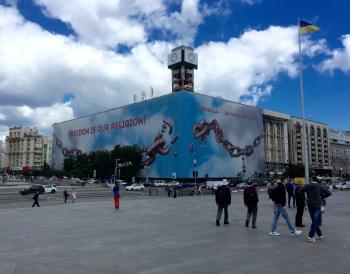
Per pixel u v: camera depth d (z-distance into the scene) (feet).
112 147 409.90
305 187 35.60
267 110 479.82
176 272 23.65
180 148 329.93
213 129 355.77
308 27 100.78
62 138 502.38
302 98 99.45
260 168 406.41
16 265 25.57
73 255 28.91
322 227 44.73
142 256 28.45
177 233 40.37
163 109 351.05
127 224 49.14
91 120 447.83
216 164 353.10
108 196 154.10
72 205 91.15
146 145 365.61
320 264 25.77
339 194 153.69
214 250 30.73
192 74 454.40
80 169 410.93
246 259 27.32
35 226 47.39
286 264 25.76
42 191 173.06
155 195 166.40
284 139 499.10
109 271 23.89
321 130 591.37
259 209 72.49
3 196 151.64
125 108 396.57
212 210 73.05
